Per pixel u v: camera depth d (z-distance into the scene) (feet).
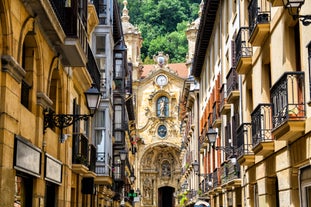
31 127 43.57
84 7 61.41
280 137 42.04
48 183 51.60
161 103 262.06
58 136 55.01
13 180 37.24
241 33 63.52
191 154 176.96
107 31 88.94
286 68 44.68
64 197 57.47
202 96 139.03
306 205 41.34
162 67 262.88
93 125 86.38
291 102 40.68
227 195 85.20
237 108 74.08
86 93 47.83
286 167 45.39
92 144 78.43
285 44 44.98
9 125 36.06
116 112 121.19
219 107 95.76
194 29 269.85
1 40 35.58
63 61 54.08
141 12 372.79
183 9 372.99
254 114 53.42
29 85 43.98
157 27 367.04
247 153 59.77
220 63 95.61
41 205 46.42
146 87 264.11
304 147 39.83
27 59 44.24
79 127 67.15
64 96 56.70
